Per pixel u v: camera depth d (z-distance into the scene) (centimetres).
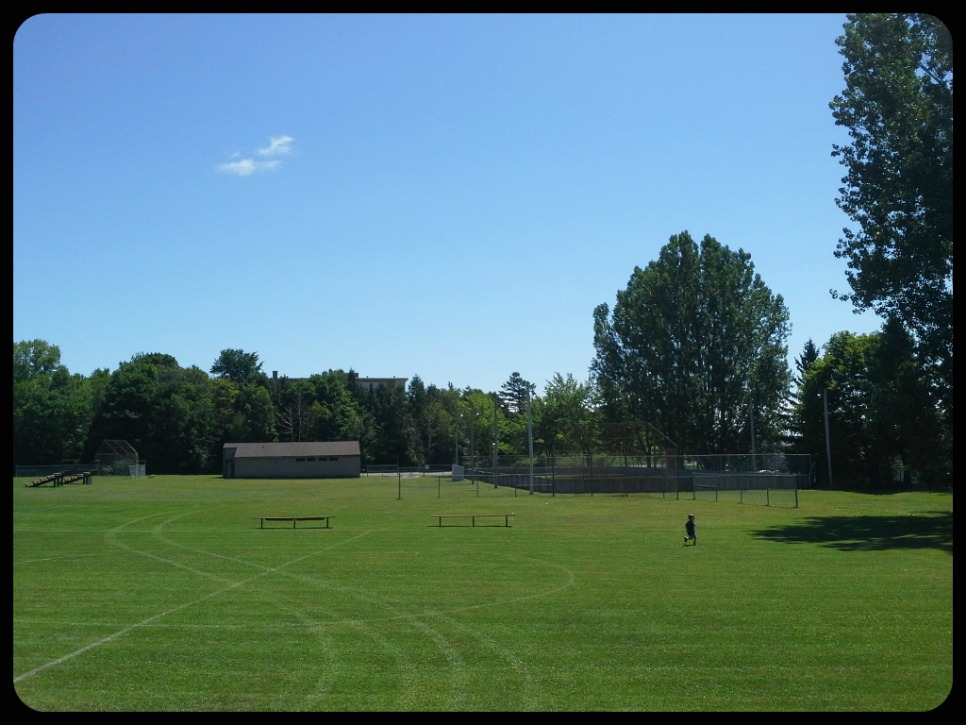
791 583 1975
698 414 8094
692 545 2766
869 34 3847
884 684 1149
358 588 1947
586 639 1420
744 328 8094
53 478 8019
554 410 10700
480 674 1217
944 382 3744
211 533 3300
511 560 2425
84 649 1367
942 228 3481
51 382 11894
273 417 12606
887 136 3819
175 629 1514
